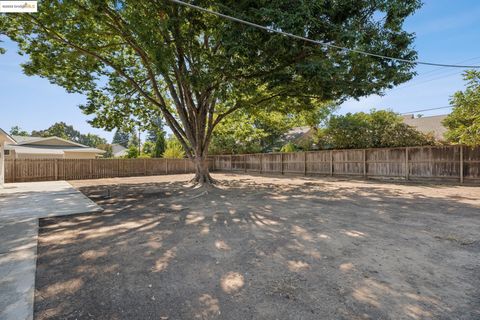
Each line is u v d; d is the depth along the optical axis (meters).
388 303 1.98
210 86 8.45
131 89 10.89
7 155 17.06
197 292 2.19
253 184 10.98
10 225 4.38
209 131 10.66
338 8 5.98
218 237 3.76
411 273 2.51
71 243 3.49
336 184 10.78
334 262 2.80
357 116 14.20
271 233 3.94
